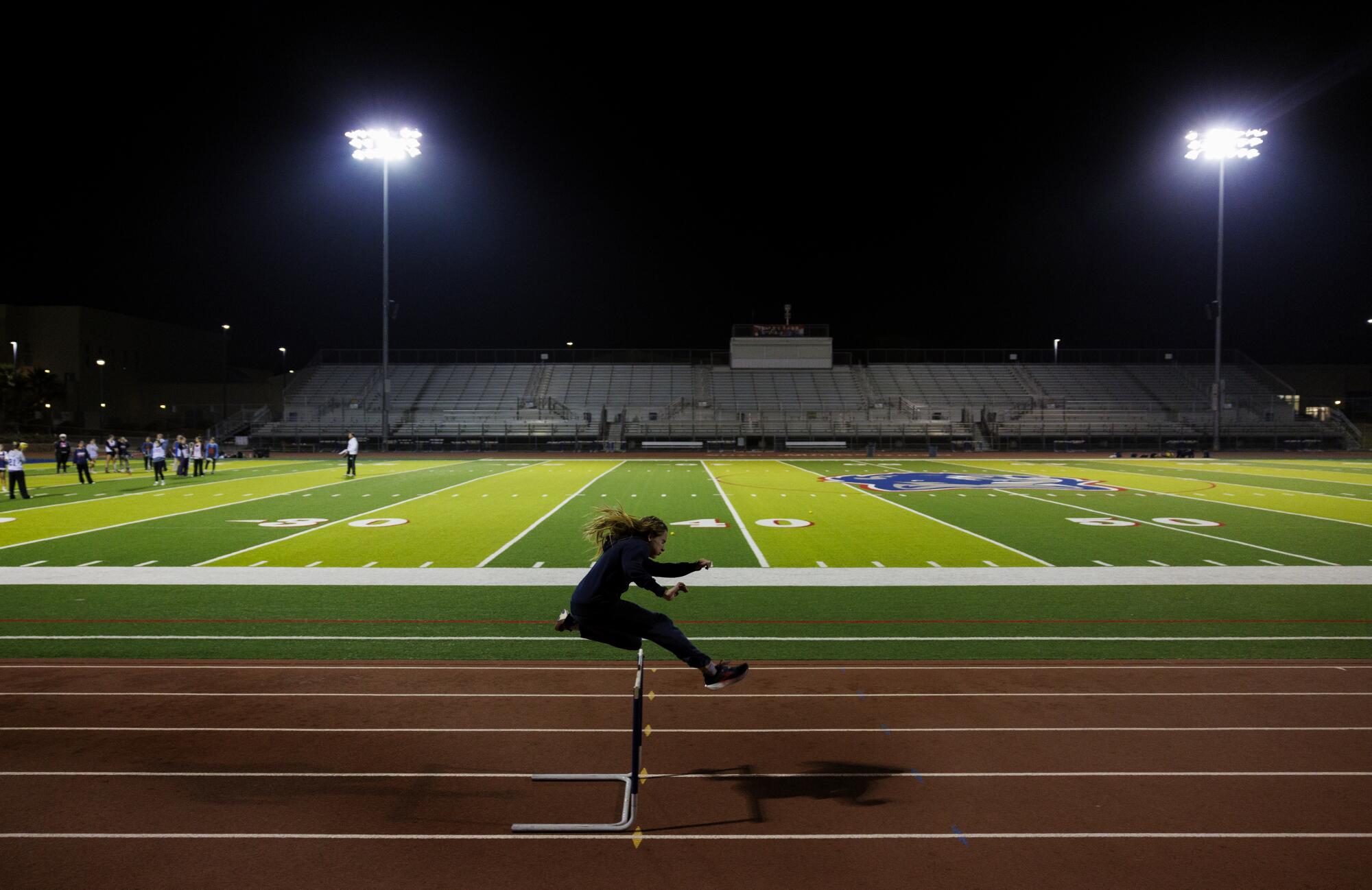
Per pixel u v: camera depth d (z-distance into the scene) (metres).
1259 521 15.02
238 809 3.97
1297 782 4.30
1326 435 45.44
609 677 6.07
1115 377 52.31
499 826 3.82
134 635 7.24
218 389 55.06
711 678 4.29
